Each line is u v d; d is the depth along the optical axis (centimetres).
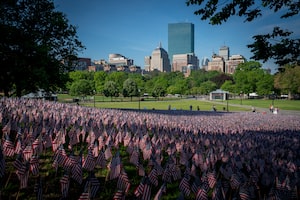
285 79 6744
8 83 2609
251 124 2075
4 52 2425
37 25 2830
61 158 579
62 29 2906
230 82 10562
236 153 841
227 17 661
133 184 619
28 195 494
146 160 825
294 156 942
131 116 1716
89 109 1848
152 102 6994
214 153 856
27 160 542
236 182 582
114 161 569
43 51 2473
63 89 3122
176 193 605
